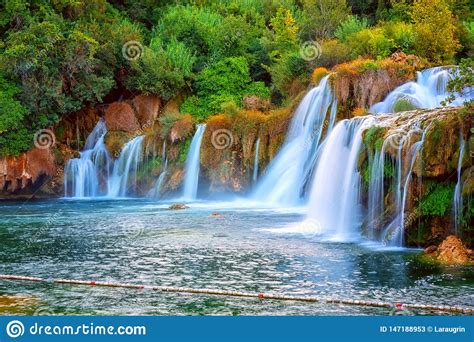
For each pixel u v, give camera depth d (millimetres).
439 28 35719
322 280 13312
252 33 44500
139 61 39531
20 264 15562
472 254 15211
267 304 11727
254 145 31922
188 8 48656
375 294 12133
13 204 31516
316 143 29312
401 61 31297
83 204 30906
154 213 25719
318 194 22453
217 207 27750
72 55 36594
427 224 16766
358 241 17953
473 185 15742
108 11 47188
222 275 13945
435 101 28297
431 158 16531
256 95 38625
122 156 36625
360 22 43688
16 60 35031
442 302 11523
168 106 40000
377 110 28844
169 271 14477
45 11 39500
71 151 37594
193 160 33594
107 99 40594
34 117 36156
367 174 18906
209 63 41250
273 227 20812
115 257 16234
